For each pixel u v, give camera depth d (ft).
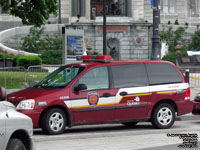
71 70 56.70
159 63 59.88
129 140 51.06
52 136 51.98
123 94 56.49
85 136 52.90
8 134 32.22
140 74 58.13
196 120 69.26
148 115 58.13
